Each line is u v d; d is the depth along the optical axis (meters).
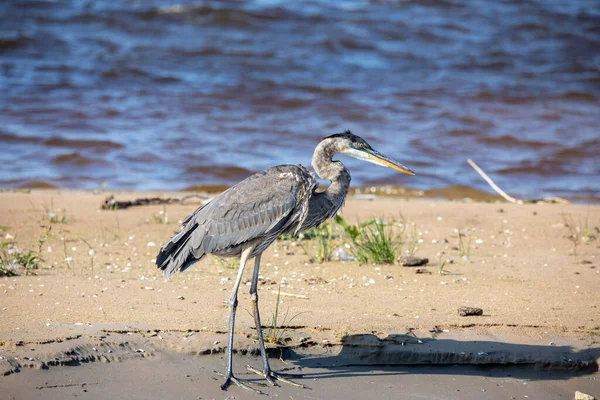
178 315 9.61
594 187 20.28
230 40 35.41
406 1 42.84
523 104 28.55
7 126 23.70
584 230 14.84
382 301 10.45
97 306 9.80
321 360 8.98
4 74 29.28
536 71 33.28
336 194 9.43
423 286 11.19
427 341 9.14
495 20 40.94
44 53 32.31
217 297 10.43
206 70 31.41
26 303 9.80
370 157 9.70
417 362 8.96
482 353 8.96
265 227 8.70
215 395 8.02
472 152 23.25
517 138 24.42
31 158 21.14
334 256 12.85
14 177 19.53
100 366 8.35
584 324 9.72
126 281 11.02
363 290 10.96
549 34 38.84
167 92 28.55
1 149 21.72
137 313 9.61
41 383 7.89
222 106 27.19
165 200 16.88
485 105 28.25
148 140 23.14
